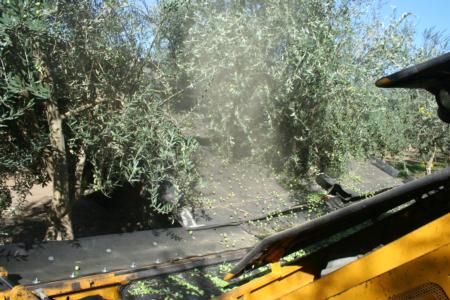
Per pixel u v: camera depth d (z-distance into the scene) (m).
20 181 4.76
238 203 4.79
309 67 5.21
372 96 6.43
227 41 4.93
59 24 3.57
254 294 2.67
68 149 4.42
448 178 1.86
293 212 5.07
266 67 5.45
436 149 11.62
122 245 3.47
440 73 1.74
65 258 3.14
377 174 7.25
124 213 5.07
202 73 4.64
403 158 11.12
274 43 5.49
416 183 1.85
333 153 6.09
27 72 3.54
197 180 4.68
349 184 6.36
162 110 4.07
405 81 1.77
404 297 1.76
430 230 1.78
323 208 5.23
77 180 4.39
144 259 3.40
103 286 2.83
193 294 3.09
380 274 1.82
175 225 4.19
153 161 3.93
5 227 6.46
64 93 4.07
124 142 3.81
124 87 4.11
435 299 1.71
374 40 6.39
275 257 2.55
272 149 5.85
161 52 4.25
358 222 2.50
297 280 2.64
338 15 5.68
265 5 5.59
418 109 9.98
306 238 2.39
